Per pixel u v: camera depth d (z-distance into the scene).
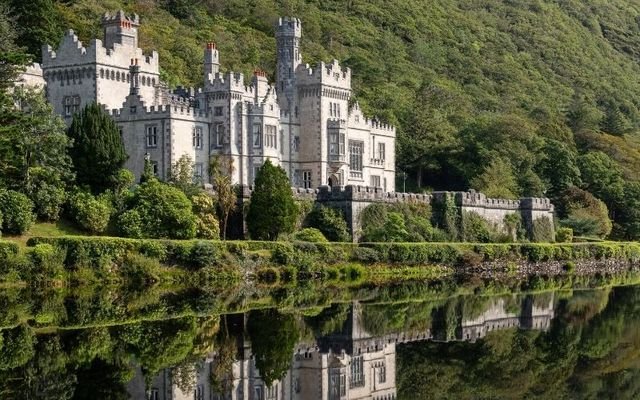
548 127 167.88
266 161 94.19
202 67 164.62
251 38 194.75
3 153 79.75
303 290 83.38
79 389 43.59
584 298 85.81
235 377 47.66
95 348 53.22
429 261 103.06
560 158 150.25
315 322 65.19
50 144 86.44
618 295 89.06
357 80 180.38
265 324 63.47
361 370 50.84
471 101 197.25
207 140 105.06
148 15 185.00
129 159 101.69
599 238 137.00
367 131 121.19
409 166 146.62
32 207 81.88
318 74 112.25
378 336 60.78
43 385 44.16
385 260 99.12
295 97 113.38
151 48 159.38
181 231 87.12
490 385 47.94
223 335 58.84
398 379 48.91
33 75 103.00
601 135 176.88
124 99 105.00
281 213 92.75
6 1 120.81
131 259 80.38
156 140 100.56
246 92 107.00
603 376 50.72
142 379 46.09
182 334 58.53
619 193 150.50
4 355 50.81
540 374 50.88
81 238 79.25
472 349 57.44
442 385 47.69
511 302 80.56
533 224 125.19
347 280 92.25
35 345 53.59
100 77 102.00
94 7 167.75
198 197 91.56
